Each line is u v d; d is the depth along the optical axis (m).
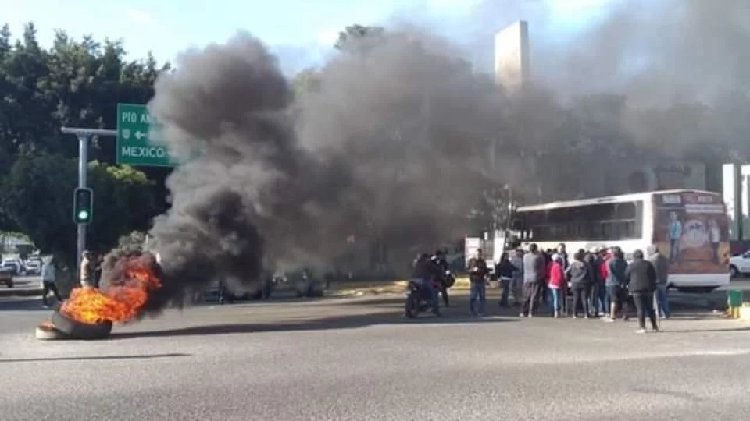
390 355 15.03
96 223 38.66
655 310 20.62
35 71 45.38
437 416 9.49
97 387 11.52
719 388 11.40
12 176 38.59
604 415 9.55
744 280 46.94
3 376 12.57
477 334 18.77
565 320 22.44
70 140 45.38
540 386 11.56
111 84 45.66
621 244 29.58
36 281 66.81
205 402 10.38
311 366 13.62
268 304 30.59
